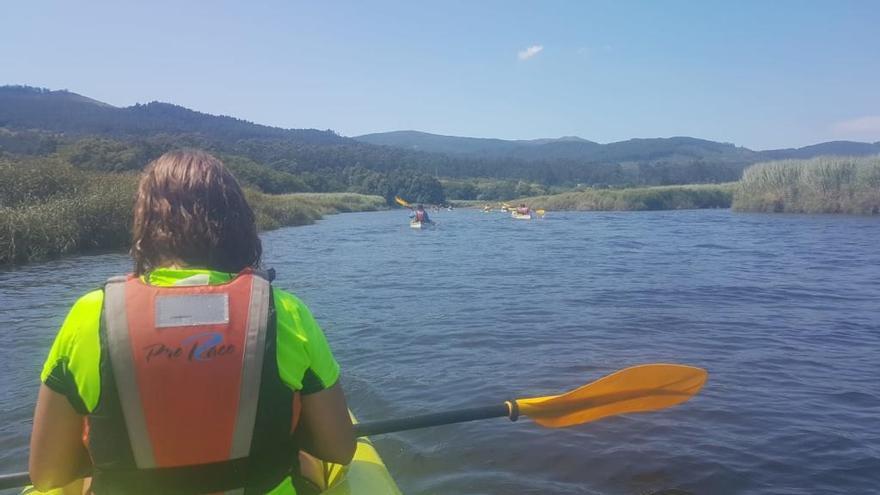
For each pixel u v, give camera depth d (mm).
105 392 1483
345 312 8883
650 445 4262
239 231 1733
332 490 2299
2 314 8453
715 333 7586
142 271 1706
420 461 4059
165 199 1663
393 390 5438
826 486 3711
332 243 21547
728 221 32906
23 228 14797
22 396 5207
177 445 1510
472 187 105188
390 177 96125
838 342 7145
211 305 1536
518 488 3680
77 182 19797
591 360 6367
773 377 5797
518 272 13375
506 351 6738
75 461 1629
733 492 3650
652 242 21031
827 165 38438
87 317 1519
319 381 1654
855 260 15219
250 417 1535
